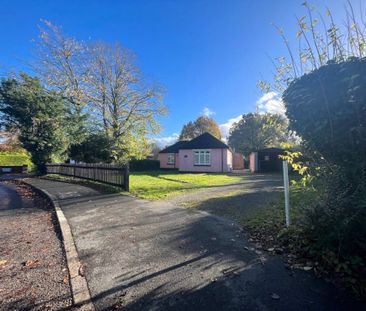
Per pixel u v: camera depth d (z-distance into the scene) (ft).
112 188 39.19
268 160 86.38
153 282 10.88
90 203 28.60
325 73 11.34
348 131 10.65
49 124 67.36
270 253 13.28
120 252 14.24
